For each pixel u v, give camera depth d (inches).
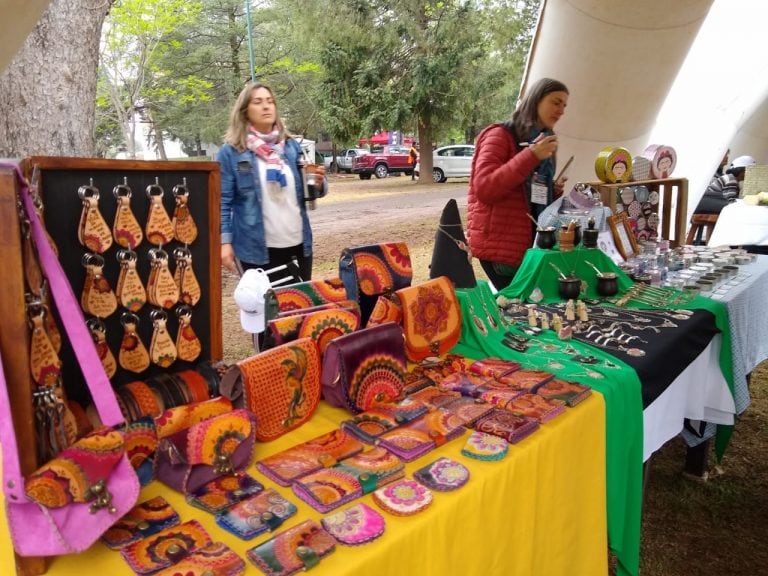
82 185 40.5
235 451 39.8
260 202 102.0
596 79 145.2
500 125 99.8
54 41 121.0
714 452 108.0
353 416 49.4
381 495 37.8
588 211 99.3
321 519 35.4
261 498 36.8
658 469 103.8
